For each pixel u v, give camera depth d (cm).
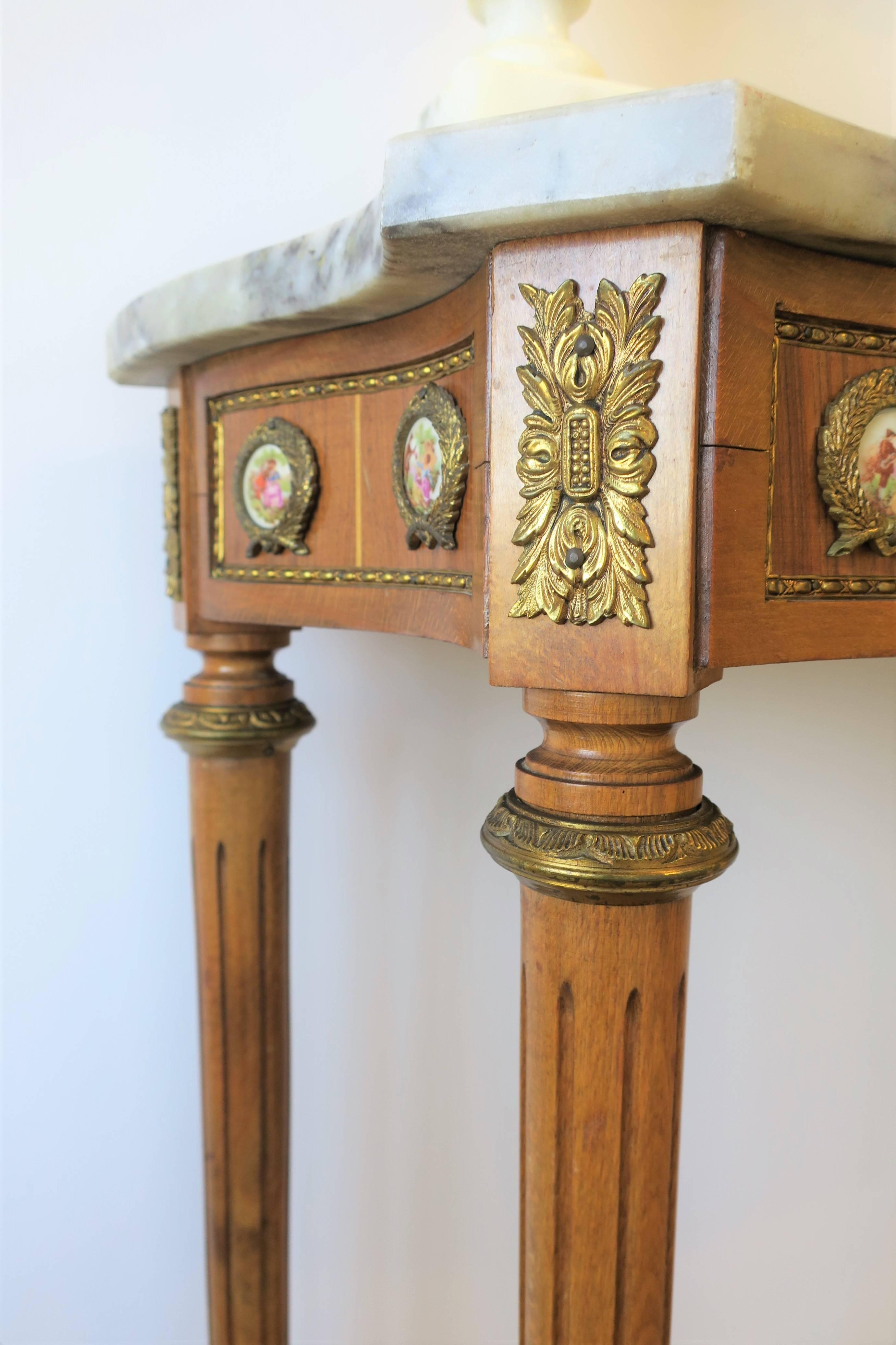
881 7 75
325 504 57
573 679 40
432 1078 99
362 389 54
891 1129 88
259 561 63
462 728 95
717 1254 94
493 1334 99
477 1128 98
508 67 45
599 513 39
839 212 36
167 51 87
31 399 89
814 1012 89
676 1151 46
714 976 92
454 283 44
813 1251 92
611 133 34
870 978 87
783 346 40
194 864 76
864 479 43
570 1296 46
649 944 43
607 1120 44
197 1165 101
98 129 87
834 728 86
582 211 35
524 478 40
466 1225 99
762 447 39
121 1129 99
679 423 37
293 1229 103
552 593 40
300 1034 102
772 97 34
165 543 80
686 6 84
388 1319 103
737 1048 92
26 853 94
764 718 88
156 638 95
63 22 85
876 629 45
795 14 79
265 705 73
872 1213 89
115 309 90
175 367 67
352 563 56
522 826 43
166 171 89
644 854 41
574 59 50
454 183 37
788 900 89
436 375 48
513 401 40
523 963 46
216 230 90
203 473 66
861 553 44
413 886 98
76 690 94
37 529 91
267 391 60
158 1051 99
